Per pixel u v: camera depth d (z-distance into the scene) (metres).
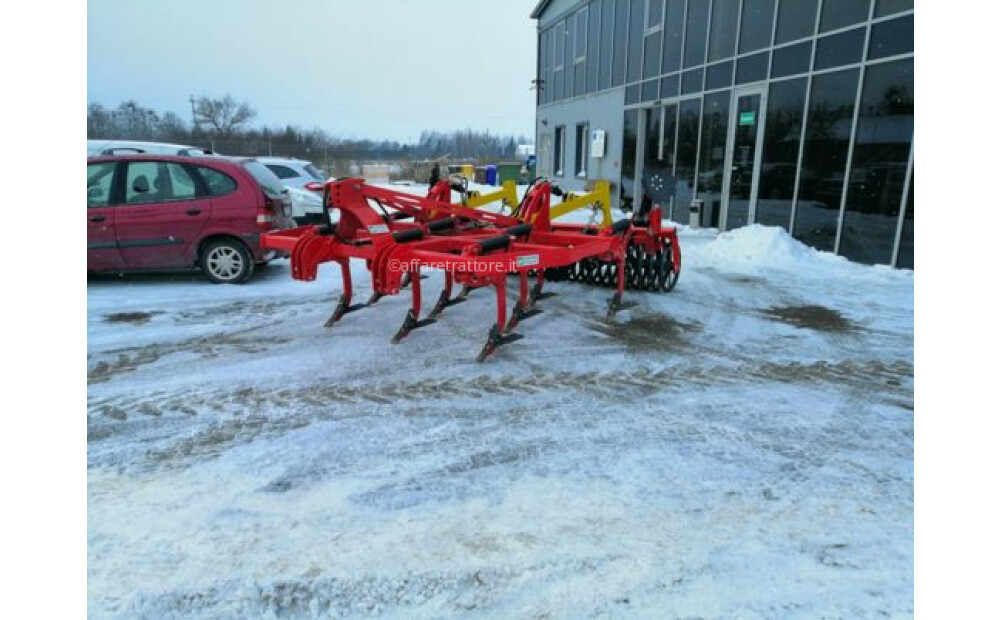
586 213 13.98
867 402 4.05
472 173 28.89
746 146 11.22
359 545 2.55
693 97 12.81
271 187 7.79
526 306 5.73
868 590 2.30
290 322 5.86
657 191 6.89
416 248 5.08
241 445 3.40
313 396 4.09
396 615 2.19
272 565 2.44
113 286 7.34
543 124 22.28
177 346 5.14
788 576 2.38
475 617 2.18
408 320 5.36
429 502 2.86
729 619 2.17
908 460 3.28
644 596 2.27
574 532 2.64
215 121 49.19
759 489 2.99
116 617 2.17
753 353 5.04
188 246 7.21
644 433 3.56
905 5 7.92
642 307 6.50
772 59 10.42
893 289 7.37
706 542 2.58
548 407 3.92
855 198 8.91
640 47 14.84
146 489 2.96
